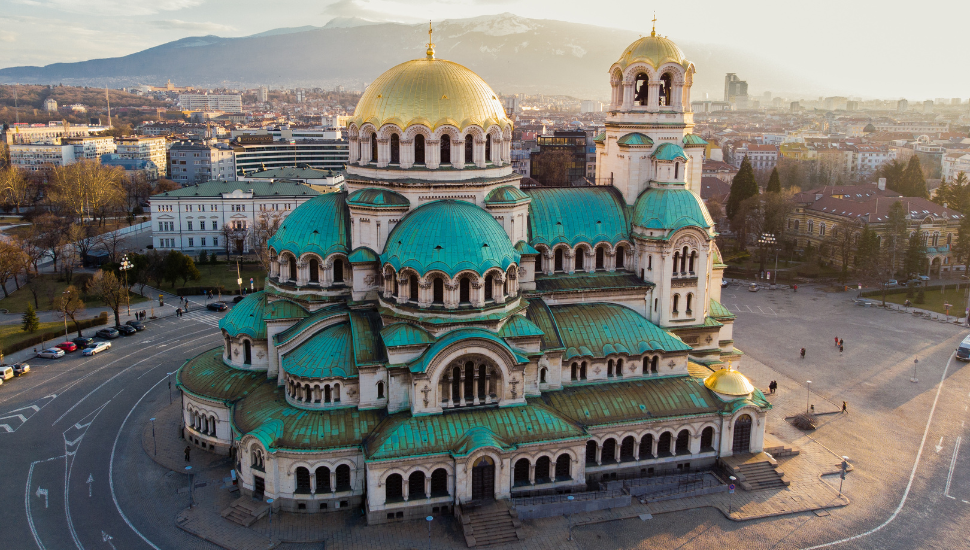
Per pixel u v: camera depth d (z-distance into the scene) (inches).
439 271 3243.1
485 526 3034.0
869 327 5949.8
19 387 4554.6
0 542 2930.6
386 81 3629.4
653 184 4005.9
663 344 3695.9
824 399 4436.5
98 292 5792.3
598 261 4008.4
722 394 3567.9
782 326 5974.4
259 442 3125.0
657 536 3036.4
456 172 3570.4
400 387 3275.1
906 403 4387.3
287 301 3698.3
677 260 3919.8
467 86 3617.1
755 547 2967.5
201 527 3051.2
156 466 3548.2
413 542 2970.0
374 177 3619.6
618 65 4072.3
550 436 3243.1
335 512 3179.1
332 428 3201.3
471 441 3110.2
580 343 3627.0
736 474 3444.9
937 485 3444.9
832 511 3225.9
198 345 5403.5
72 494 3292.3
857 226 7652.6
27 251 7234.3
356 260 3518.7
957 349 5187.0
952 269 7819.9
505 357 3280.0
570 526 3093.0
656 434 3469.5
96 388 4542.3
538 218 3929.6
